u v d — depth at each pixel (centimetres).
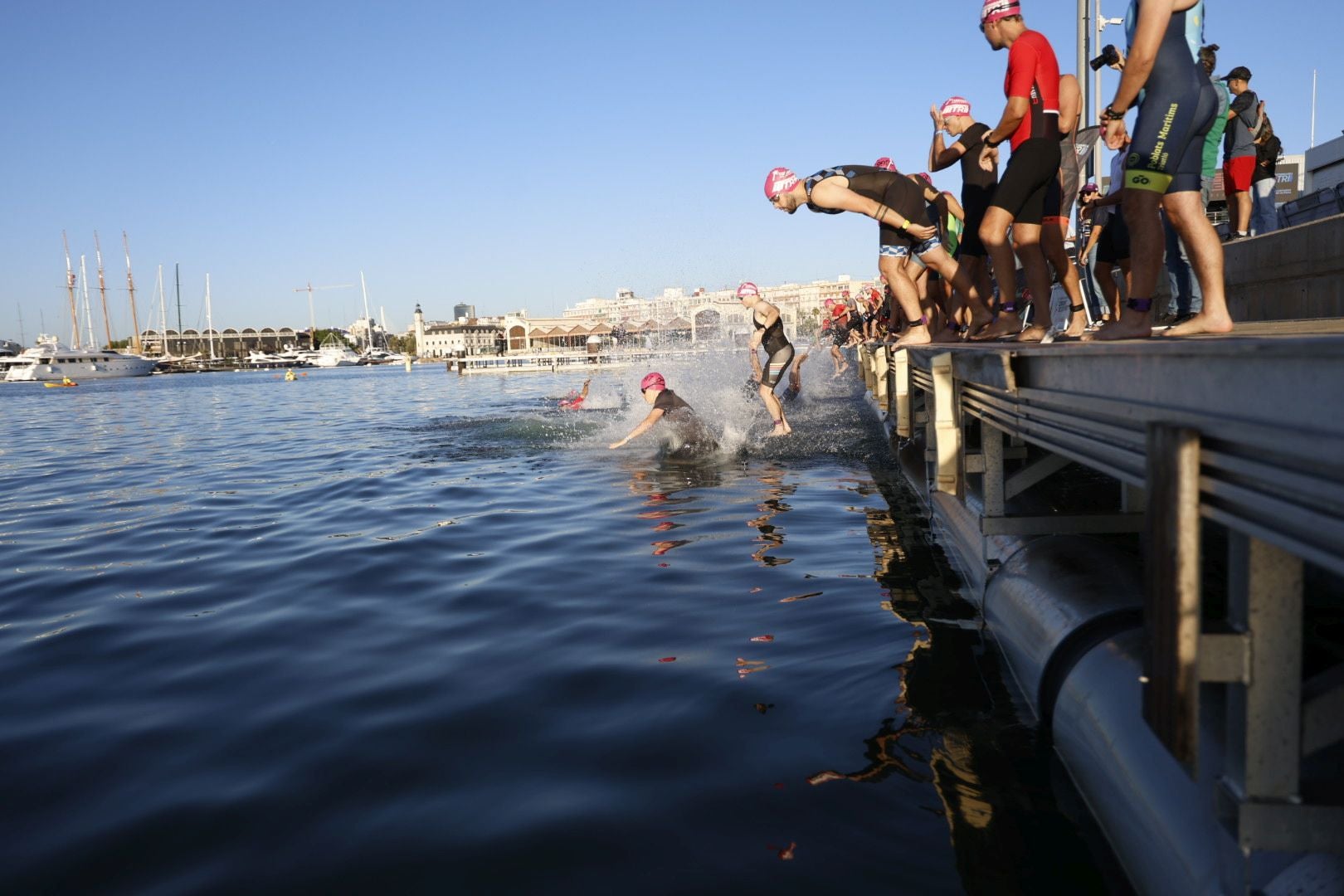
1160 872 195
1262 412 148
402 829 242
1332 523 129
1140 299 329
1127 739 224
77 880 224
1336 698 163
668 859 223
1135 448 210
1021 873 213
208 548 629
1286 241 657
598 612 438
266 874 223
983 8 486
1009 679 330
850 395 1638
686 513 679
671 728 300
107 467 1151
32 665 394
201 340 14675
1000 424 353
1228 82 813
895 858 221
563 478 882
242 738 307
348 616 452
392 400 2622
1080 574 312
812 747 283
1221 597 333
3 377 9469
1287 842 164
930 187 783
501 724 309
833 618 412
